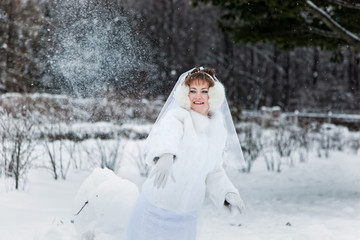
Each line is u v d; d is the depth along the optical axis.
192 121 2.47
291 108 32.12
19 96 9.09
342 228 4.77
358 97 31.11
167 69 26.03
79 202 3.25
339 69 35.81
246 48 34.25
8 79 13.87
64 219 4.71
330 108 28.84
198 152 2.39
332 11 7.63
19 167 6.60
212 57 33.12
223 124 2.61
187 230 2.50
